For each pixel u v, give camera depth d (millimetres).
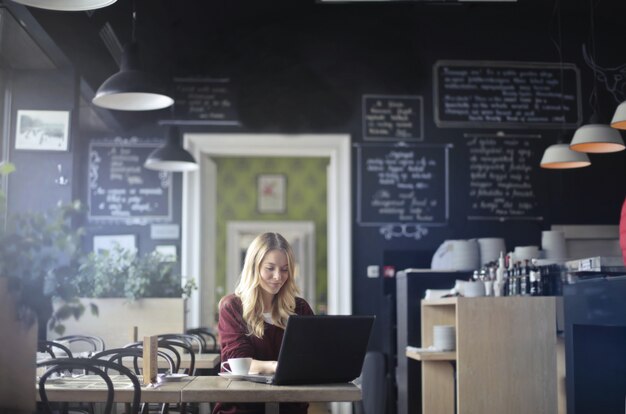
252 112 7344
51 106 5551
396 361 6645
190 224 7242
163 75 7328
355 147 7387
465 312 4473
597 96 7516
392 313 6703
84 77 5750
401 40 7500
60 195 5508
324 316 2666
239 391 2639
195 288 6230
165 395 2678
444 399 5195
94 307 2732
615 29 7582
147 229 7242
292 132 7344
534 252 6004
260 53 7418
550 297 4527
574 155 6074
